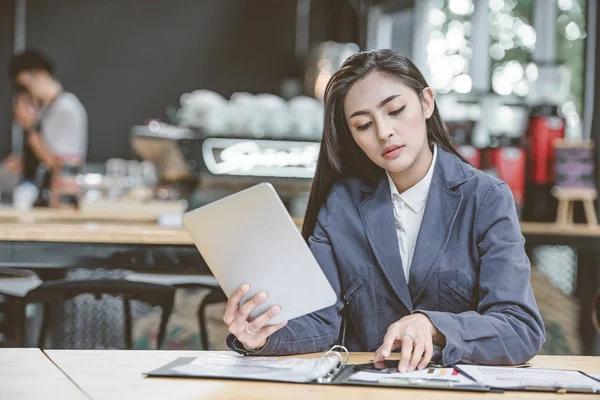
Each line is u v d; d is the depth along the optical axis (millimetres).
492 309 2008
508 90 5438
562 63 4930
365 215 2238
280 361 1854
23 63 5812
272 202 1696
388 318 2227
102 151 8383
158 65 8453
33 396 1533
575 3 5086
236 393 1563
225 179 4863
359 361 1924
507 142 4742
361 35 7516
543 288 4605
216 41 8539
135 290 3482
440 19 6141
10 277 4195
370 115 2064
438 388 1612
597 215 4828
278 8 8609
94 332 4516
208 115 5105
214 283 3670
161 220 4348
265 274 1784
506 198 2143
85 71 8367
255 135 5078
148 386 1621
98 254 3566
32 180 6113
